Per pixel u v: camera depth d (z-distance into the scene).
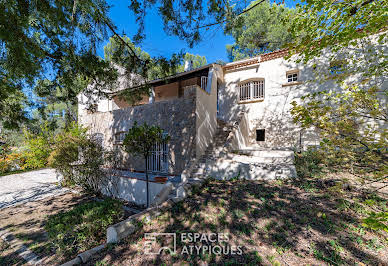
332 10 4.15
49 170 14.05
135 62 6.07
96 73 5.59
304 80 8.65
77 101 6.67
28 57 3.66
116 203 5.24
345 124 3.09
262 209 3.82
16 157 14.17
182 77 10.58
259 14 14.91
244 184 5.34
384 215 1.42
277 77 9.42
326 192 4.19
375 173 2.94
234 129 8.22
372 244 2.61
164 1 4.21
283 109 9.20
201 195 4.88
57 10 3.56
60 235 3.70
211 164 6.37
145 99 14.91
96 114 11.89
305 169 5.46
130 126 9.78
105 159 7.36
